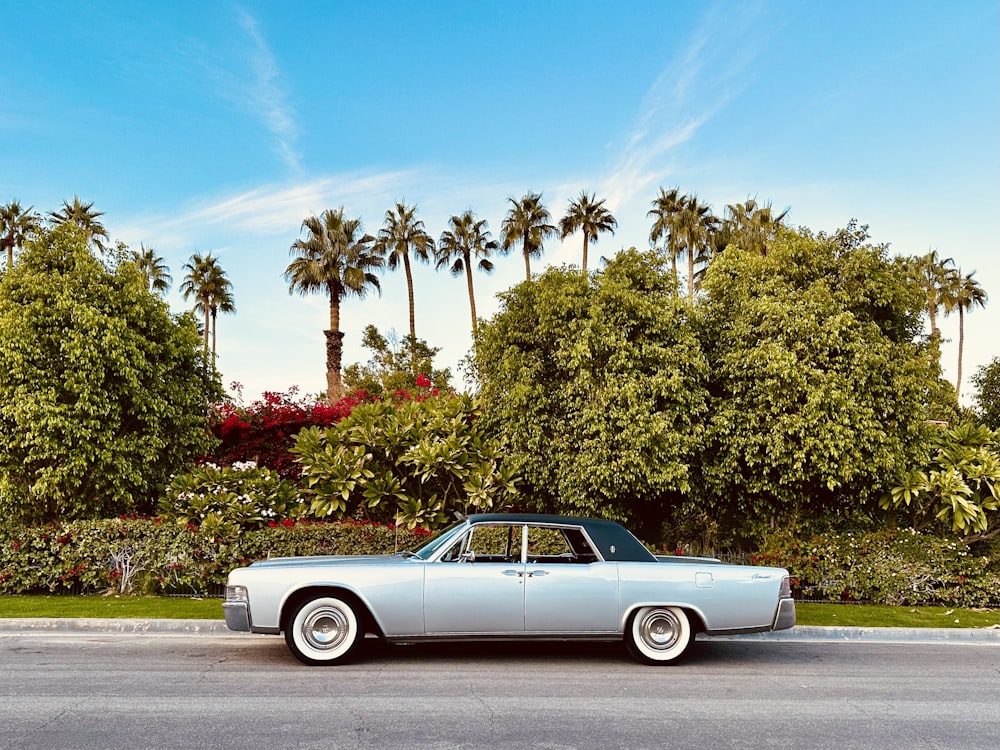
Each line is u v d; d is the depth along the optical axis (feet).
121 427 44.88
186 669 24.84
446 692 22.22
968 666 27.76
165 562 40.16
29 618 32.27
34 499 42.83
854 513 45.78
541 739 17.85
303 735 17.83
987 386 77.66
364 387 97.66
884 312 45.96
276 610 25.29
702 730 18.83
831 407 40.83
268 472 46.34
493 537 26.91
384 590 25.53
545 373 43.62
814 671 26.35
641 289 44.42
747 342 43.86
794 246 45.27
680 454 41.14
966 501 42.65
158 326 46.50
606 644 30.50
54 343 41.42
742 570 27.17
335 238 121.49
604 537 27.17
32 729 18.06
